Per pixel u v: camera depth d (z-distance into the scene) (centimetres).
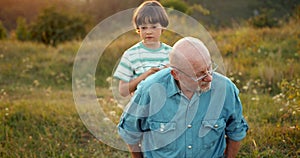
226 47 750
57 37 1152
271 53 690
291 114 404
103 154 367
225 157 254
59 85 700
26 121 450
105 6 1116
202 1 1462
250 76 598
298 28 849
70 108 494
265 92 539
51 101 542
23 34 1234
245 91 543
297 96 397
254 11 1412
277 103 452
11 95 607
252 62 679
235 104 229
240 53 726
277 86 552
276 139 358
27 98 582
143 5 256
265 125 394
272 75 577
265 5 1444
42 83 711
